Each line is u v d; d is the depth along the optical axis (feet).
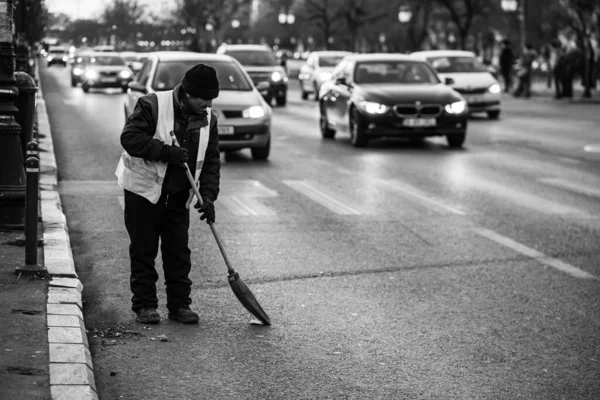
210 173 23.39
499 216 39.58
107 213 38.63
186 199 23.48
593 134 74.38
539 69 172.86
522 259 31.86
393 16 241.35
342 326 23.86
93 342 21.99
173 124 22.66
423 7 198.39
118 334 22.63
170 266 23.79
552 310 25.71
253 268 29.96
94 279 28.14
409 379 20.03
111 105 106.11
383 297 26.84
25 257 25.55
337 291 27.40
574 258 32.07
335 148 64.54
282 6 315.78
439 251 32.96
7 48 31.14
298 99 128.98
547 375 20.48
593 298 27.02
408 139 71.10
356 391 19.22
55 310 22.29
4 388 17.12
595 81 136.87
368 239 34.81
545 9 196.85
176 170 22.97
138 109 22.63
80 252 31.78
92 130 74.69
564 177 50.96
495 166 55.26
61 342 19.97
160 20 298.76
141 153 22.45
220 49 116.98
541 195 45.03
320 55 127.85
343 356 21.47
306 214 39.65
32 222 25.34
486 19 215.31
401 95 64.13
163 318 24.11
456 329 23.79
